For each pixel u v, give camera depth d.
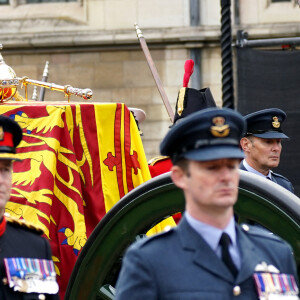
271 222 17.23
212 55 59.34
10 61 61.19
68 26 60.94
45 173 20.20
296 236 17.02
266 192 17.20
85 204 21.03
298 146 31.98
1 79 21.89
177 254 13.64
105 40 60.31
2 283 15.20
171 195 18.03
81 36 60.50
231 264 13.62
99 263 18.77
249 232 14.32
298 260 17.02
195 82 59.31
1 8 61.66
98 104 21.33
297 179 31.73
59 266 20.34
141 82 60.41
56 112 20.86
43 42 60.62
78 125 21.09
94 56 60.88
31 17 61.22
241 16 59.00
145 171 21.55
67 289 19.09
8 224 15.70
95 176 21.11
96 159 21.14
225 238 13.67
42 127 20.83
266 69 34.09
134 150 21.50
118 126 21.44
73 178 20.67
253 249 14.00
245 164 24.69
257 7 58.94
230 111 13.94
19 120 20.94
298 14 58.81
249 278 13.73
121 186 21.28
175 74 59.66
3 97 21.98
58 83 61.06
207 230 13.65
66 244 20.34
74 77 60.88
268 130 24.22
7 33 61.12
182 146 13.86
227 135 13.88
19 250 15.52
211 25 59.22
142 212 18.31
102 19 60.72
